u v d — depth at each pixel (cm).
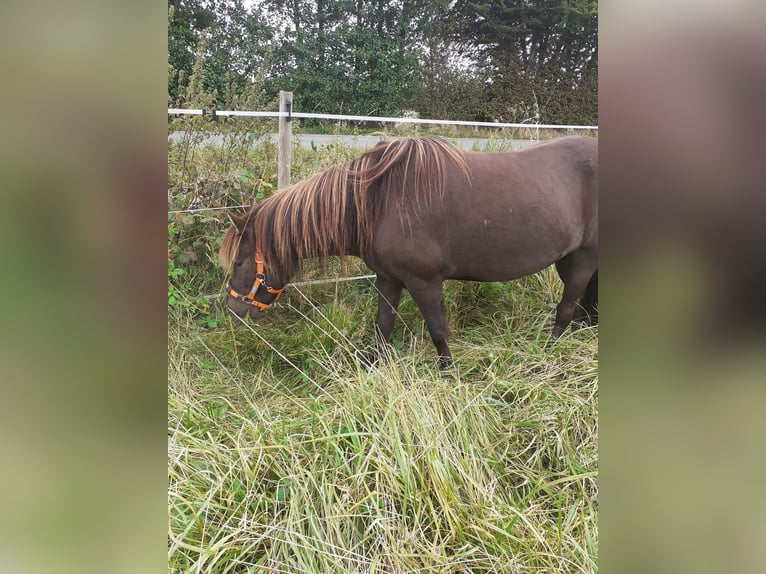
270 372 253
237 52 1135
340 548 141
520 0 1177
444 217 231
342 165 238
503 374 238
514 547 147
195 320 283
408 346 277
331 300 307
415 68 1231
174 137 323
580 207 251
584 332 280
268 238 237
